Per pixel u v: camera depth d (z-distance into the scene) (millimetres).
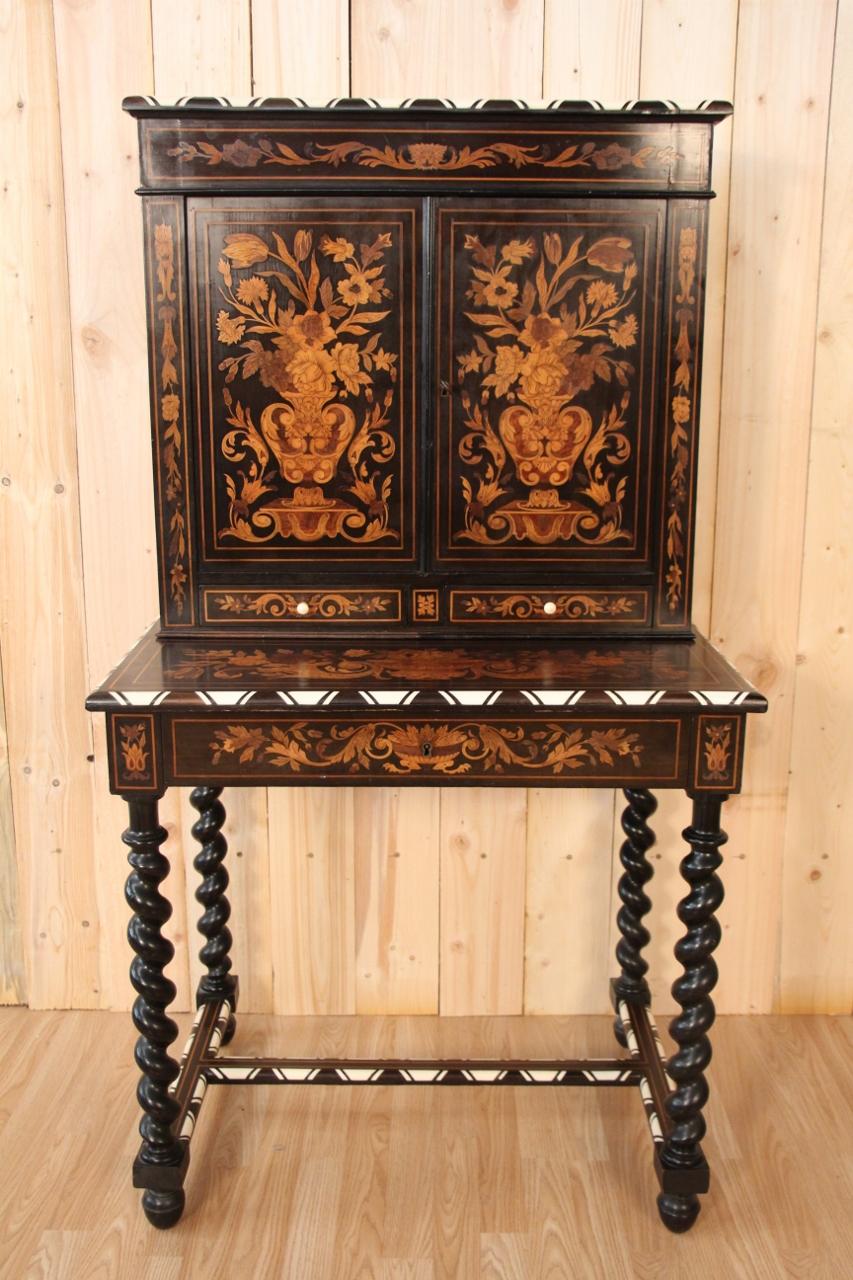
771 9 2047
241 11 2039
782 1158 2008
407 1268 1770
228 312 1789
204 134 1731
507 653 1842
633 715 1663
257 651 1846
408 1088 2197
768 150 2094
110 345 2148
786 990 2414
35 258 2115
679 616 1897
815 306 2148
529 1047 2307
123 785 1685
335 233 1766
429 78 2072
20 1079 2195
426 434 1834
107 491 2205
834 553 2246
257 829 2326
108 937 2389
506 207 1765
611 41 2059
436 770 1686
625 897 2234
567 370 1815
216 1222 1861
